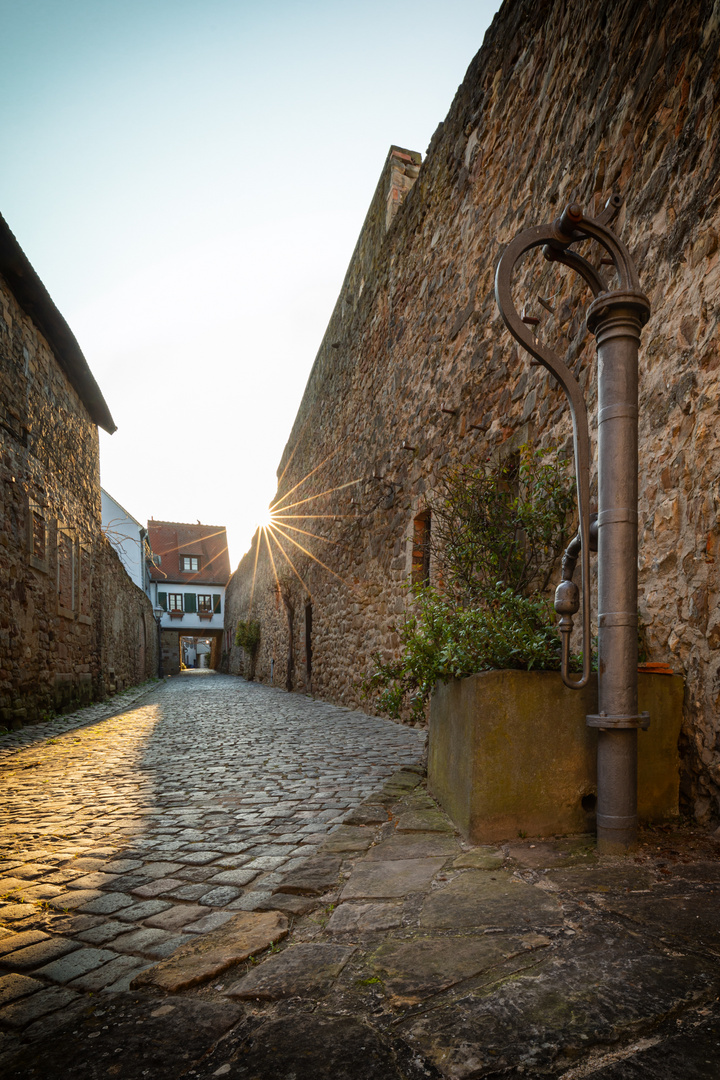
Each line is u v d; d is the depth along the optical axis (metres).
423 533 6.71
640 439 2.76
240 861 2.35
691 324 2.47
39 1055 1.13
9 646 6.96
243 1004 1.27
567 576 2.32
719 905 1.58
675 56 2.76
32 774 4.36
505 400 4.72
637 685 2.17
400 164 8.32
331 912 1.73
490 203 5.21
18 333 7.58
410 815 2.68
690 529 2.41
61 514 9.26
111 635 13.21
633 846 2.01
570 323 3.81
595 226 2.10
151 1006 1.29
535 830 2.21
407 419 7.05
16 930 1.78
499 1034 1.08
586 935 1.44
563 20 4.02
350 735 6.05
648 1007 1.14
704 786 2.26
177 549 40.88
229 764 4.57
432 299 6.46
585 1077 0.97
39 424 8.34
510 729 2.20
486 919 1.57
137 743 5.93
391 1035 1.10
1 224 6.24
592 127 3.56
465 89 5.79
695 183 2.53
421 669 2.79
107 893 2.06
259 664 22.06
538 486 3.91
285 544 16.61
